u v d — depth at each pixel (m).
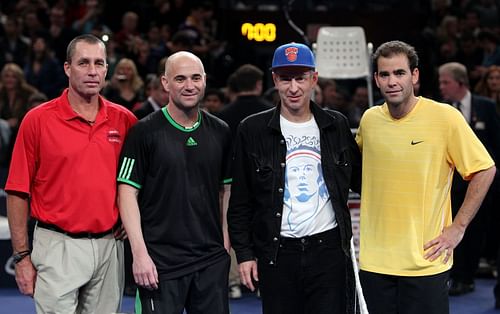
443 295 10.31
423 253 10.25
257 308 16.44
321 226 10.31
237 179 10.55
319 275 10.34
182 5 27.02
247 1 27.17
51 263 10.42
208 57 24.02
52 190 10.45
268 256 10.35
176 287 10.43
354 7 27.02
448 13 27.00
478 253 17.55
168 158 10.35
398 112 10.34
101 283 10.68
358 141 10.80
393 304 10.50
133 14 25.62
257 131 10.45
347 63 17.16
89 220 10.42
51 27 26.55
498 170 17.28
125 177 10.38
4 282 18.14
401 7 27.28
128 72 19.59
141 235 10.27
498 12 27.56
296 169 10.34
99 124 10.50
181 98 10.27
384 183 10.38
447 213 10.46
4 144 20.27
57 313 10.41
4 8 28.42
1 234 18.02
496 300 16.56
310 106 10.50
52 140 10.37
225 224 10.91
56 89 23.59
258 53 24.59
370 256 10.48
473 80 23.69
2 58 24.88
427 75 23.39
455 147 10.23
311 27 23.78
